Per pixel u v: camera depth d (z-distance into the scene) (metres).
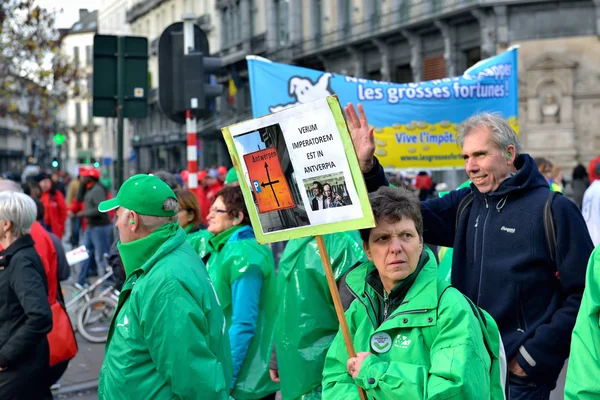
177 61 9.38
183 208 5.97
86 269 13.12
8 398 4.65
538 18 28.45
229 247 4.89
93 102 9.72
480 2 28.27
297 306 4.36
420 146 8.91
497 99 9.04
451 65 30.25
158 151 59.31
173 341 3.37
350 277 3.20
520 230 3.79
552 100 28.83
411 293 2.94
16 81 24.23
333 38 35.62
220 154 48.12
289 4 38.59
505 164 3.88
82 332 9.80
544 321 3.74
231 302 4.87
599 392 2.94
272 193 3.34
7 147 79.06
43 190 16.59
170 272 3.47
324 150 3.14
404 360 2.89
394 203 2.97
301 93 8.45
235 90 44.53
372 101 8.77
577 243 3.68
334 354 3.16
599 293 3.02
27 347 4.54
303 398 4.39
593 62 28.25
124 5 66.56
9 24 22.19
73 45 74.19
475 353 2.78
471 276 3.97
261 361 4.84
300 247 4.40
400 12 31.81
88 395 7.56
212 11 48.38
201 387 3.37
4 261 4.61
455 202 4.20
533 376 3.69
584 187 19.98
